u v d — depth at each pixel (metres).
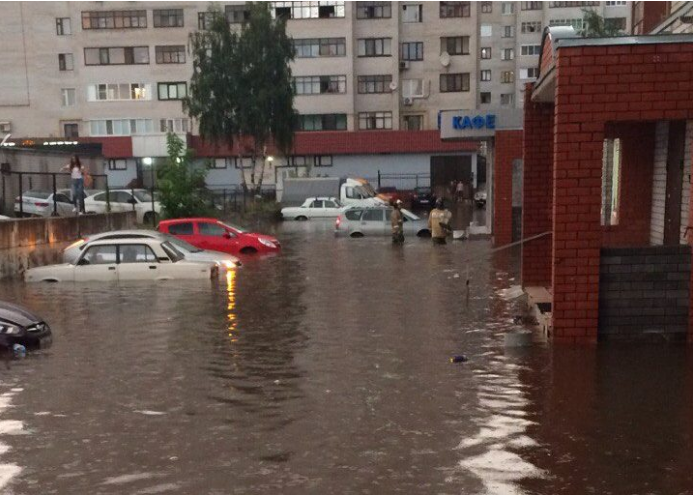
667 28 12.94
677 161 9.68
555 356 7.16
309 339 8.47
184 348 8.10
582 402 5.65
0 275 15.95
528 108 10.56
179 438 5.04
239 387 6.39
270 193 51.72
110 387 6.48
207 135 45.38
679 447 4.63
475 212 40.16
